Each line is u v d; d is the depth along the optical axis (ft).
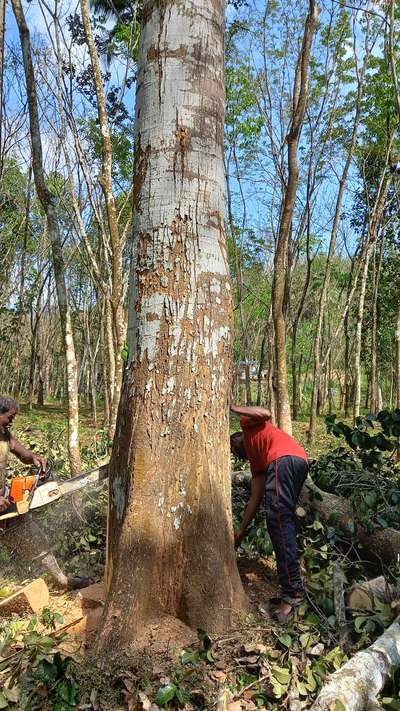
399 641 10.59
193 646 10.72
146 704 9.34
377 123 44.78
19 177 61.67
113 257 25.09
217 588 11.30
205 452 11.57
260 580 13.94
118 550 11.28
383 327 65.21
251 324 80.28
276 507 12.51
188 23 11.70
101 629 10.87
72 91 30.35
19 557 14.92
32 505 14.60
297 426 60.23
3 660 10.55
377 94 41.86
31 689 9.86
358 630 11.41
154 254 11.60
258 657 10.53
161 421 11.42
